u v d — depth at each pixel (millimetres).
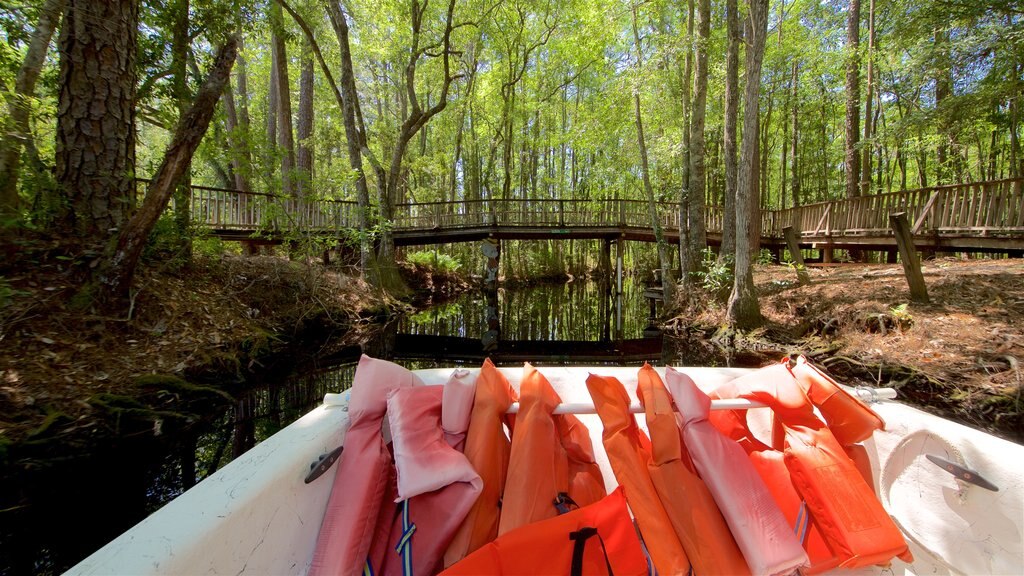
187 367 4691
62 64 4746
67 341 4078
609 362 7469
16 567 2277
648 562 1225
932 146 10930
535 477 1302
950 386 4520
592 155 21391
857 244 10461
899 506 1506
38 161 4730
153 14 6402
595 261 26500
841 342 6035
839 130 21203
